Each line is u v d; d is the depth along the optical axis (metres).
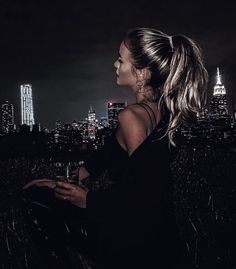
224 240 2.97
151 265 1.41
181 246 1.51
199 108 1.57
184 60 1.55
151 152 1.39
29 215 1.58
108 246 1.44
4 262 2.53
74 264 1.61
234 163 5.54
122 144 1.52
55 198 1.57
